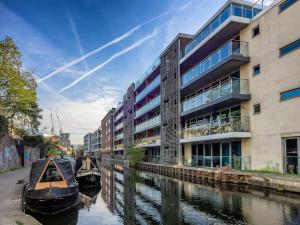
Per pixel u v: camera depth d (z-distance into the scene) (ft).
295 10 61.41
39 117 125.90
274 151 65.92
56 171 52.03
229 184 67.97
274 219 35.73
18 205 41.27
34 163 52.31
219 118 84.43
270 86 68.13
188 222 37.11
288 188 52.37
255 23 74.84
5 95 105.40
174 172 104.01
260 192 54.65
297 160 59.41
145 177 102.22
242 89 76.07
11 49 101.96
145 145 161.68
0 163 90.58
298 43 60.70
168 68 127.34
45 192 43.60
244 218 37.04
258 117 71.92
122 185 81.51
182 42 118.11
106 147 357.20
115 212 46.21
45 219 41.86
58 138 318.24
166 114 128.16
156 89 151.23
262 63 71.51
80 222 40.29
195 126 97.66
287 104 62.59
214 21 89.61
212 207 44.32
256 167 71.82
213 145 94.99
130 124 213.46
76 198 48.96
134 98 203.21
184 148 116.57
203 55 104.17
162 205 48.91
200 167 92.53
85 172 83.87
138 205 50.85
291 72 61.87
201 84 102.73
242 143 78.13
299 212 38.42
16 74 103.86
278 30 66.23
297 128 59.62
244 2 79.97
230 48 76.54
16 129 119.55
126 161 184.75
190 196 55.67
